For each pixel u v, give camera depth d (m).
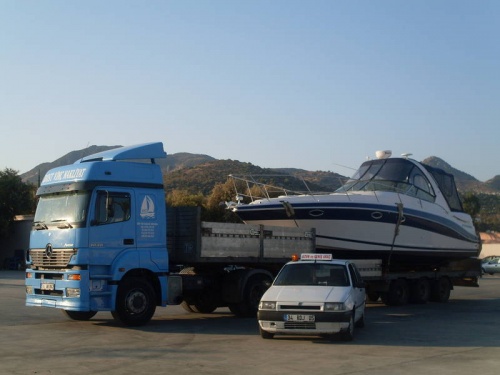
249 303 16.61
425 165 23.52
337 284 13.23
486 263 50.81
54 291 13.89
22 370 9.27
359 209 20.02
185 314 18.05
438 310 20.16
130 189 14.40
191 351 11.09
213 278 16.78
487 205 127.38
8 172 60.28
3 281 34.75
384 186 22.08
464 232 24.59
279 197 19.84
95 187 13.83
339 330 11.97
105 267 13.83
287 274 13.64
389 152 23.16
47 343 11.91
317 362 10.05
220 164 101.44
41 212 14.55
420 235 22.20
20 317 16.47
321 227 19.72
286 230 17.94
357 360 10.25
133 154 14.73
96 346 11.59
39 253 14.27
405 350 11.34
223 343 12.05
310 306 12.02
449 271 24.61
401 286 21.92
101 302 13.63
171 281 15.09
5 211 58.12
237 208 20.14
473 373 9.16
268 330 12.24
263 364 9.86
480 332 14.08
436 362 10.09
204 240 15.56
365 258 20.83
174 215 15.90
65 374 9.00
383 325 15.50
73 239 13.55
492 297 26.88
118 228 14.04
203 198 51.91
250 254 16.70
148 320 14.44
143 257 14.34
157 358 10.38
